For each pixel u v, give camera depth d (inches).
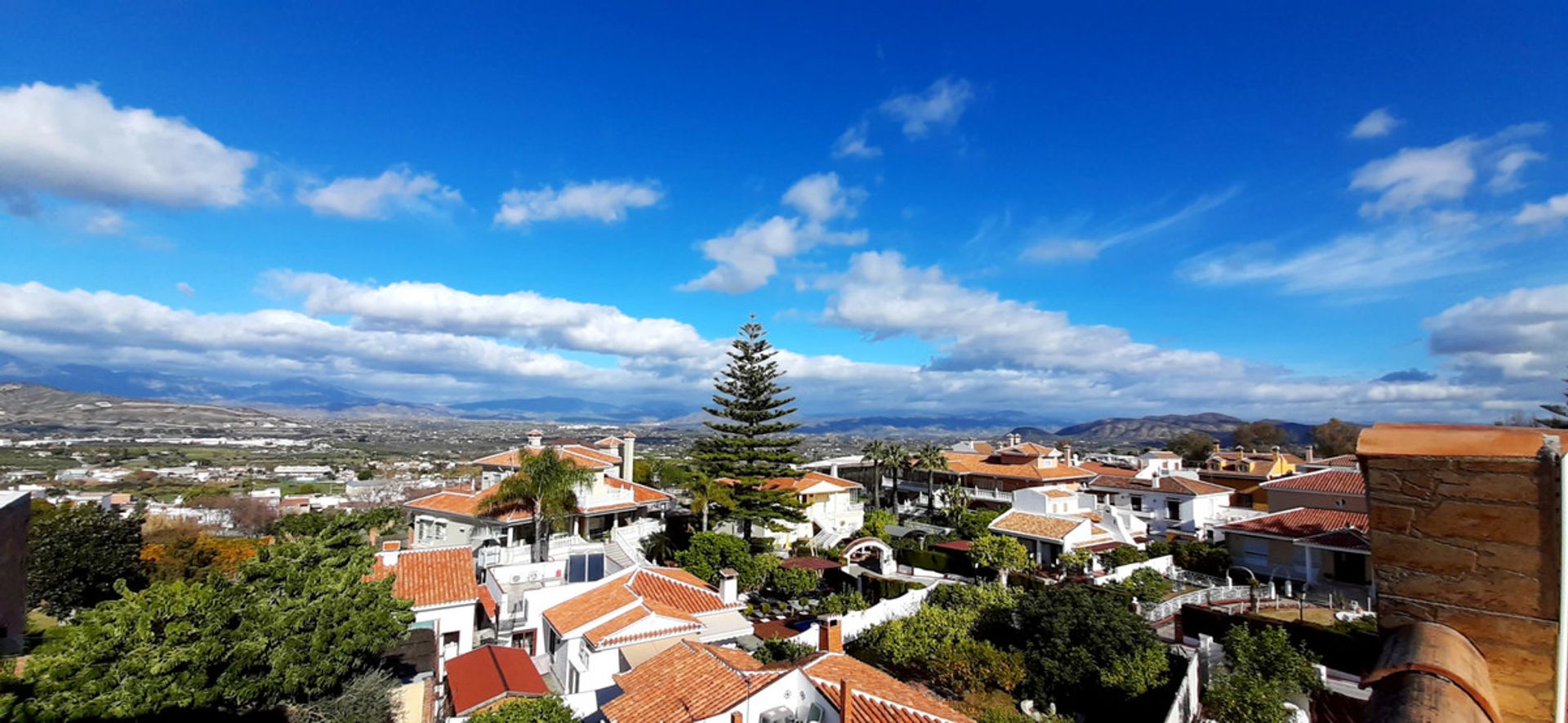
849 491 2356.1
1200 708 810.2
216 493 3142.2
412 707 771.4
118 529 1477.6
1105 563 1626.5
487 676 840.3
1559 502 107.3
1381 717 102.0
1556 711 102.6
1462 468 117.5
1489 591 112.6
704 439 1996.8
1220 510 2126.0
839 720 637.9
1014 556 1478.8
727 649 848.3
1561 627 104.6
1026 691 913.5
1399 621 122.3
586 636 928.3
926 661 970.1
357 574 776.9
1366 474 128.9
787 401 1936.5
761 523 1877.5
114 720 562.3
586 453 2082.9
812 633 1056.2
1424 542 120.3
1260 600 1263.5
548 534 1611.7
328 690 713.6
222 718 639.1
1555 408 1824.6
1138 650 866.1
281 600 713.6
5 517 786.2
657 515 2046.0
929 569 1662.2
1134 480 2369.6
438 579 1095.0
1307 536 1457.9
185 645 621.9
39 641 1071.6
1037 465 2714.1
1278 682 752.3
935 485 2869.1
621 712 722.8
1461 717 93.3
